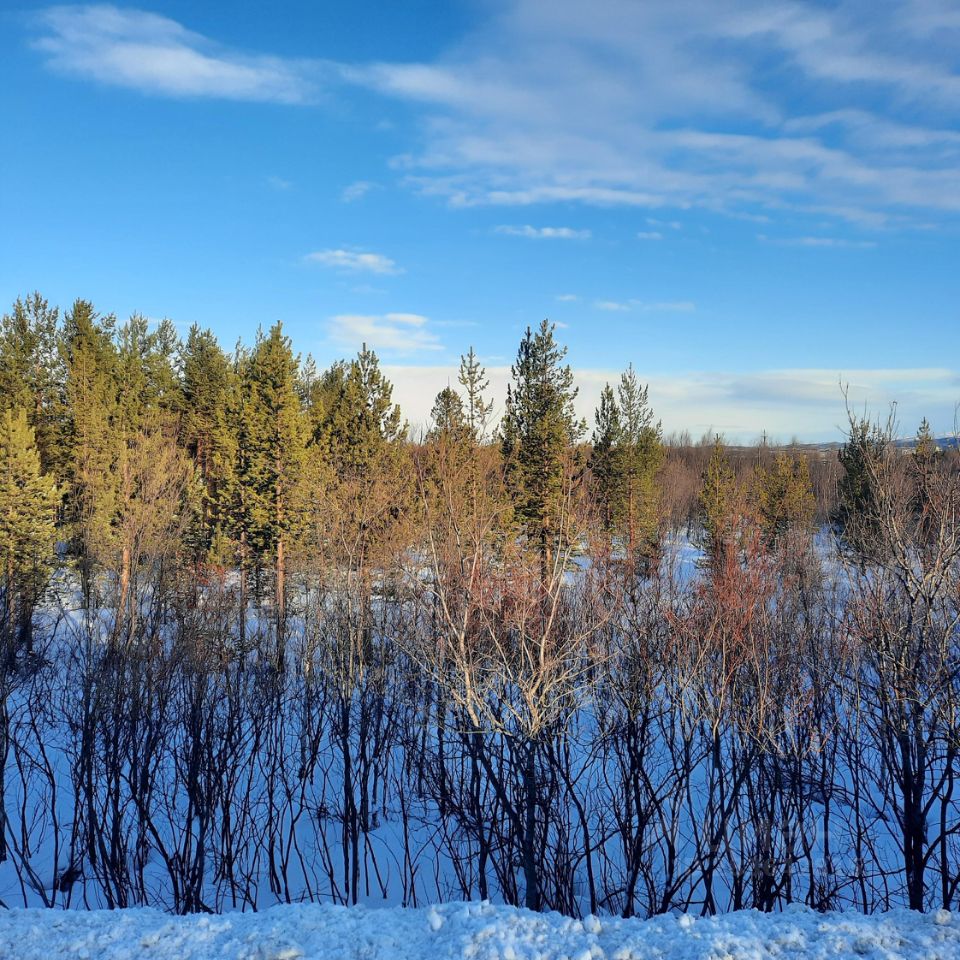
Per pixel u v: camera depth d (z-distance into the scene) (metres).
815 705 13.60
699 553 30.11
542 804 12.81
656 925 6.86
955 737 9.89
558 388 34.19
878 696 11.24
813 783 13.46
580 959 6.11
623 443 38.56
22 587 24.61
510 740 10.27
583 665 13.62
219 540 32.00
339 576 20.20
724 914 7.29
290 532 28.22
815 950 6.29
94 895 15.82
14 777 19.47
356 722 19.56
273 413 30.81
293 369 31.52
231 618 24.27
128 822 18.05
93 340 45.78
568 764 13.53
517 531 25.38
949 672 9.89
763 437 80.69
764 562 15.77
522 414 34.28
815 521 44.91
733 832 14.27
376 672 18.39
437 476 15.29
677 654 13.81
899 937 6.44
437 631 11.76
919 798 10.24
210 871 17.25
